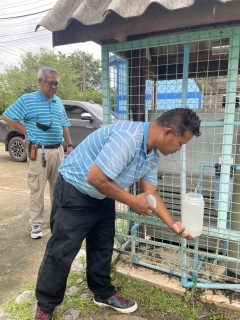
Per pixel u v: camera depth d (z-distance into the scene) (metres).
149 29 1.61
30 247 2.76
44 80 2.65
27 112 2.71
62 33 1.83
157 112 2.29
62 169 1.72
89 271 1.90
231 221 1.99
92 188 1.57
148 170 1.69
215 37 1.74
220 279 2.12
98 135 1.57
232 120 1.78
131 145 1.43
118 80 2.35
